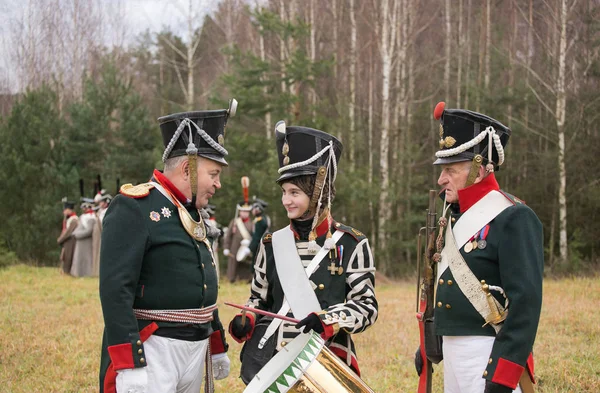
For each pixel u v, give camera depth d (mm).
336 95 26422
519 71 26234
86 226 14133
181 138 3230
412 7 25703
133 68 37500
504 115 22297
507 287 2943
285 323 3273
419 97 28578
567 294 9547
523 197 22750
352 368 3357
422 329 3412
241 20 30609
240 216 13141
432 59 28969
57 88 29516
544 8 25219
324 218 3338
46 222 17922
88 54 36688
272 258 3449
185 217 3205
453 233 3166
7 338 6949
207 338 3322
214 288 3344
